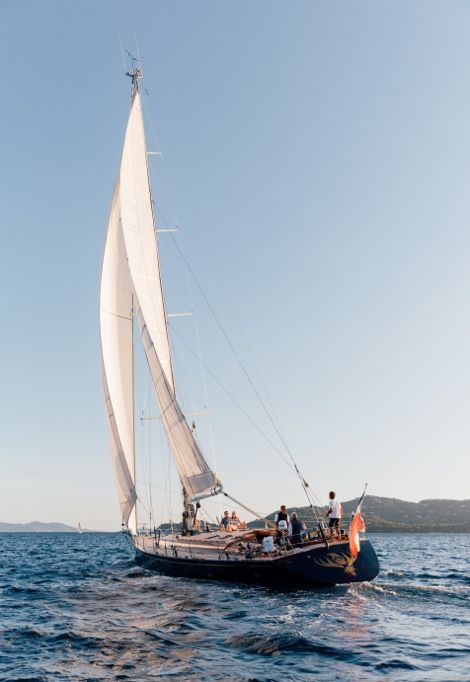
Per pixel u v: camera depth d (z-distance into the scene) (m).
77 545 76.75
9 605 17.39
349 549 17.55
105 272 28.36
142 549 24.45
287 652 11.09
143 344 25.89
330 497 19.20
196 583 20.20
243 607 15.52
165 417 25.03
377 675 9.62
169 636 12.52
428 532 180.25
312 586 17.56
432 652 11.00
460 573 27.86
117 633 12.91
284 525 19.48
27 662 10.77
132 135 27.75
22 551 56.19
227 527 24.06
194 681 9.41
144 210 27.75
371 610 14.91
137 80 28.97
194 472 23.86
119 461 26.89
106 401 27.39
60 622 14.27
